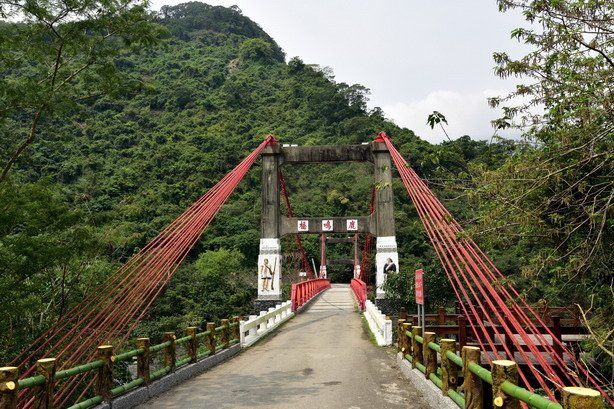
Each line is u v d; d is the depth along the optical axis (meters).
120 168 52.97
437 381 6.47
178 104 79.88
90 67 9.95
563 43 5.58
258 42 109.88
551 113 5.94
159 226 40.72
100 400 6.24
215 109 80.94
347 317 21.95
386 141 22.52
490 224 6.41
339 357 11.28
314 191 63.44
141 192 48.53
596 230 6.15
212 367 10.35
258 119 81.12
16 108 8.97
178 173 55.66
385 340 12.98
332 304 30.05
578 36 5.46
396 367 9.78
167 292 31.56
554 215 6.05
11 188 9.69
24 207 9.70
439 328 10.41
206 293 33.91
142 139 62.41
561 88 5.93
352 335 15.64
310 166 70.50
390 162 25.22
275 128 76.06
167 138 65.19
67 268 12.04
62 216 10.33
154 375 7.82
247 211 55.06
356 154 25.75
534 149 6.54
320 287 40.62
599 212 5.33
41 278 10.59
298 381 8.59
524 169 5.94
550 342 10.65
